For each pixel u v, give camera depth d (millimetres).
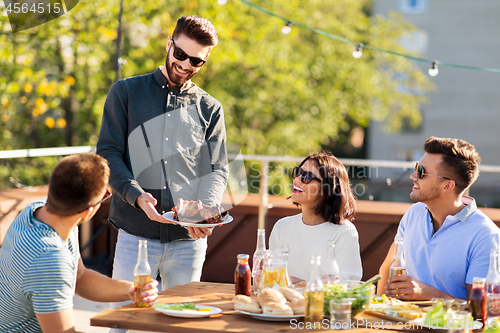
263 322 1521
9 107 7520
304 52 10672
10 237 1538
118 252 2152
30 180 8141
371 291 1570
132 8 7309
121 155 2123
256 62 8891
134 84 2133
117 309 1620
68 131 8602
